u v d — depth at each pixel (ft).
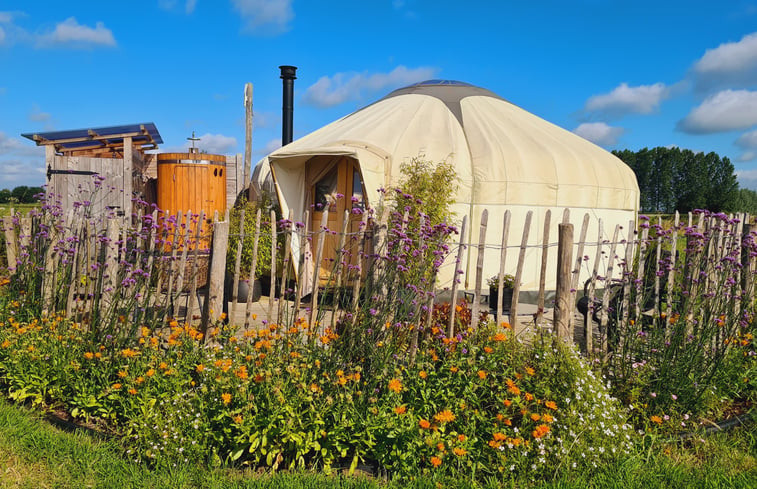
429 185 24.98
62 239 17.25
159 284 15.44
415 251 13.47
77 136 28.58
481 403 11.73
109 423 12.14
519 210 27.66
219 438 10.73
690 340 13.66
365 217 14.61
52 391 13.05
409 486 9.63
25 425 11.73
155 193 36.01
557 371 11.80
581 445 10.50
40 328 14.84
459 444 10.32
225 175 33.50
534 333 13.01
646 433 11.87
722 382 13.94
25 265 18.33
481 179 27.32
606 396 11.69
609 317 16.07
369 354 12.15
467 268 27.35
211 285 14.94
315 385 11.00
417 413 11.21
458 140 28.89
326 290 13.82
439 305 16.69
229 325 13.98
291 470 10.30
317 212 29.60
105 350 13.23
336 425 10.69
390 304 12.75
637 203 32.09
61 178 28.73
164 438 10.53
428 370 12.24
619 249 30.73
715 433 12.39
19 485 9.71
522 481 9.91
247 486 9.57
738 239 16.62
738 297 14.96
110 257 14.74
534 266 28.25
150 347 13.25
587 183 29.04
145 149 34.83
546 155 28.66
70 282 16.19
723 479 10.27
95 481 9.86
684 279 15.11
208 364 12.33
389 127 29.40
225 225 14.99
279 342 12.76
